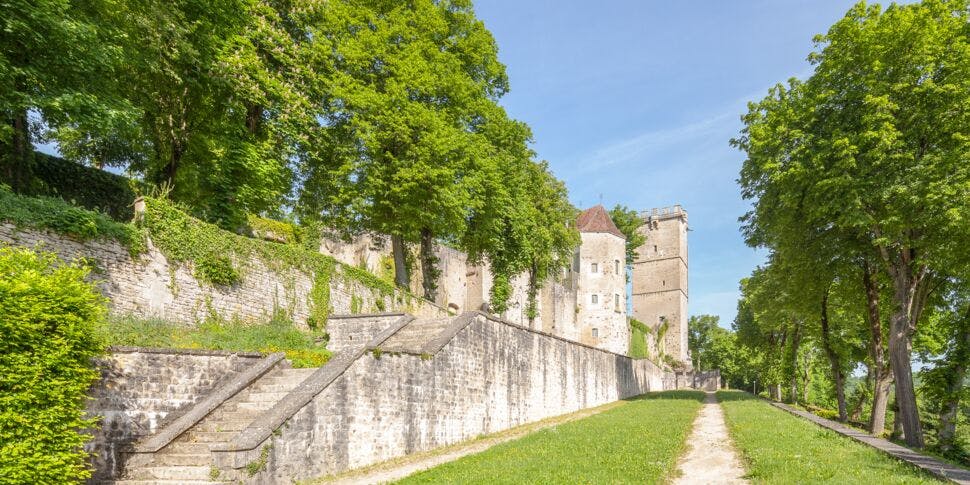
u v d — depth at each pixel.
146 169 26.86
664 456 12.84
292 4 24.83
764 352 58.34
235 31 21.83
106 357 11.09
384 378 13.91
